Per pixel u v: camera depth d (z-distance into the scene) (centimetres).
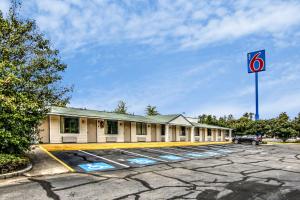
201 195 869
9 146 1273
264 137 7006
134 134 3138
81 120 2573
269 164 1659
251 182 1077
